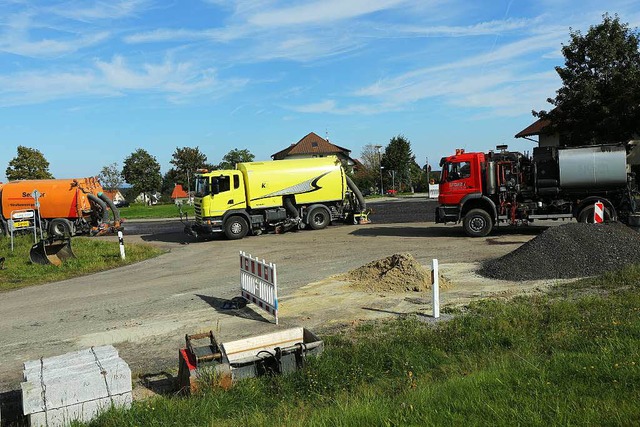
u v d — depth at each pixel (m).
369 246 18.48
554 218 18.94
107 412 5.40
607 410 4.12
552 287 10.30
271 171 24.59
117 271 16.95
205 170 24.91
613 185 18.14
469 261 14.21
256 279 10.17
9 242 25.28
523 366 5.51
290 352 6.36
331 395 5.68
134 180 96.44
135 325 9.77
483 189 19.58
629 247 11.70
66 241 19.62
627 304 8.07
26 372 5.71
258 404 5.58
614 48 28.19
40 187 28.30
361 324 8.73
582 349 5.98
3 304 12.84
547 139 39.19
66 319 10.66
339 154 83.25
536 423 4.04
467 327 7.71
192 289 12.87
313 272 13.96
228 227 23.86
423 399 4.83
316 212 25.50
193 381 5.94
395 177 73.56
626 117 27.70
